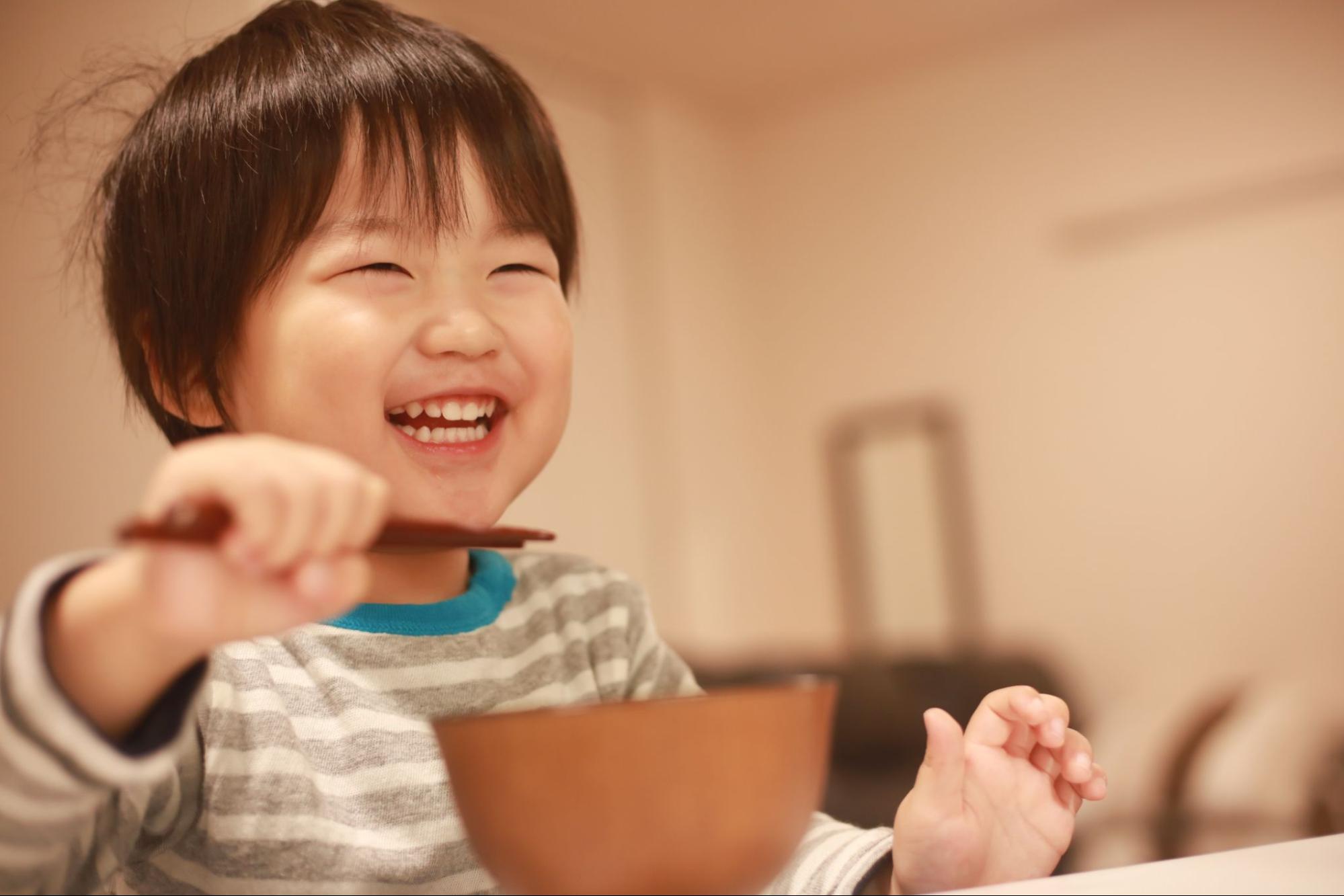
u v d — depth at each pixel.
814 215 4.40
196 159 0.65
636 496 3.74
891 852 0.58
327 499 0.33
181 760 0.54
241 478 0.32
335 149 0.63
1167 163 3.84
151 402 0.70
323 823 0.57
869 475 4.27
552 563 0.81
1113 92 3.92
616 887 0.37
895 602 4.18
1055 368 3.98
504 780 0.37
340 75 0.66
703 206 4.21
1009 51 4.05
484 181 0.67
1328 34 3.65
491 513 0.65
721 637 3.92
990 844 0.56
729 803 0.38
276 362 0.62
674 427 3.90
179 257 0.65
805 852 0.60
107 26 1.11
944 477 4.12
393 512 0.61
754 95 4.22
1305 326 3.62
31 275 1.10
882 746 2.78
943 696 3.26
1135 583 3.79
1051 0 3.73
